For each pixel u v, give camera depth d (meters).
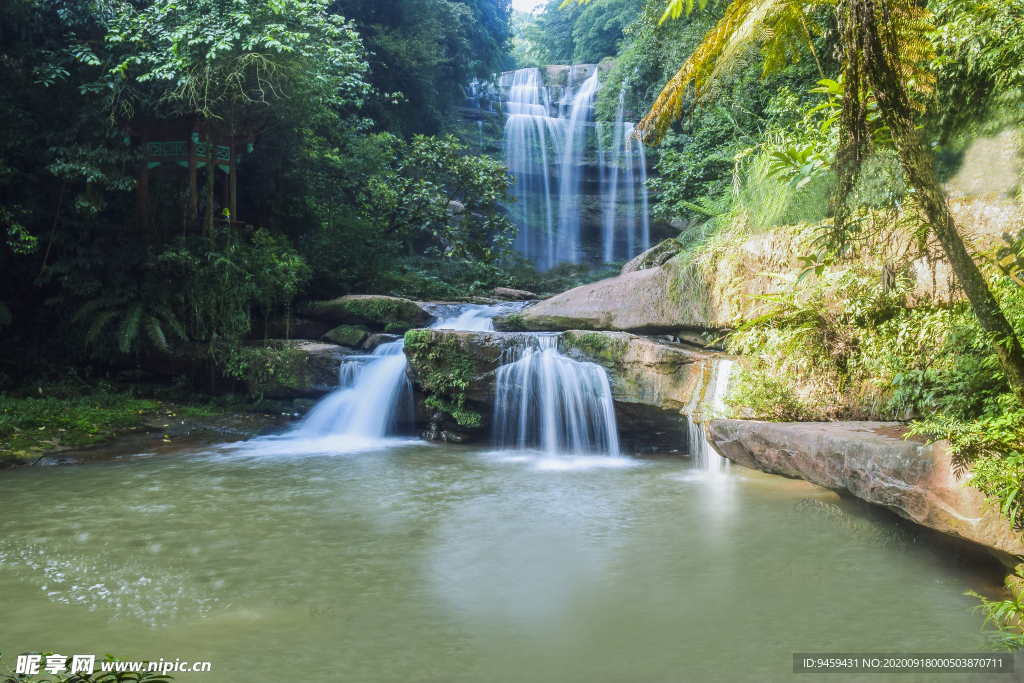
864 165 4.22
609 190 29.02
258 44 11.84
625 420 9.16
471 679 3.31
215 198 16.41
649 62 15.73
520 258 23.83
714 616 3.98
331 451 9.67
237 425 10.99
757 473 7.75
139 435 10.14
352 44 14.28
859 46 3.08
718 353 8.34
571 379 9.47
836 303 6.43
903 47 3.16
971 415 4.48
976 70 4.51
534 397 9.76
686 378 8.40
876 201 4.57
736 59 3.84
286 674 3.38
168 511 6.47
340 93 17.33
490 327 12.41
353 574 4.81
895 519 5.03
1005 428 3.63
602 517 6.18
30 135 11.84
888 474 4.19
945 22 4.90
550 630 3.86
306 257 15.16
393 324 12.55
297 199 16.28
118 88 11.77
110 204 13.09
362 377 11.21
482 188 18.70
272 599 4.36
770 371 6.81
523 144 29.52
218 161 13.27
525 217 29.22
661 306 9.17
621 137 27.70
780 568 4.70
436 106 26.67
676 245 13.52
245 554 5.24
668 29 14.27
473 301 15.32
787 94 10.02
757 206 8.02
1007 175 4.51
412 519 6.19
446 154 18.56
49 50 12.00
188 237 12.64
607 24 34.91
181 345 12.28
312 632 3.87
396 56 23.75
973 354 4.76
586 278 21.70
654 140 4.09
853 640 3.59
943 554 4.56
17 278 12.59
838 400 6.21
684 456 9.16
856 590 4.27
